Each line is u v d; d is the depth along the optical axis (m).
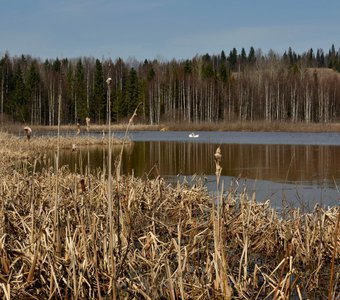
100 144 33.16
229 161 22.67
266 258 6.83
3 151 20.48
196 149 29.92
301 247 6.89
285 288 4.82
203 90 74.94
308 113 68.38
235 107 74.81
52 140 29.27
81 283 4.81
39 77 66.81
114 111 71.38
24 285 4.80
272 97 72.12
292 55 127.88
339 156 24.22
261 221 8.21
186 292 4.97
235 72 109.94
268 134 48.88
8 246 5.68
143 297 5.00
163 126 61.38
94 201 7.78
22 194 8.81
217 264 4.72
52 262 5.02
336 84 72.94
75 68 82.62
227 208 7.82
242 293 4.99
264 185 14.77
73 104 66.62
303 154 25.52
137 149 30.03
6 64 73.19
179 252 4.57
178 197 10.30
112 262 4.48
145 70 91.56
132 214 7.62
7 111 64.50
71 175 10.62
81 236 5.57
